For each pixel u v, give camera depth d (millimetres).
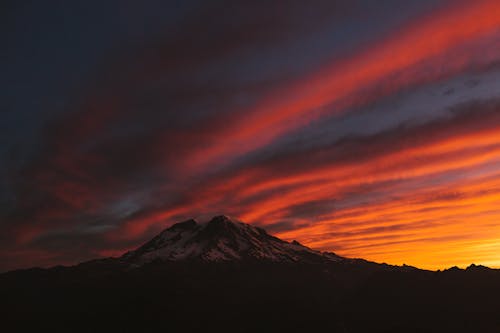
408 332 131250
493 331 120500
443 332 127312
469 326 128750
